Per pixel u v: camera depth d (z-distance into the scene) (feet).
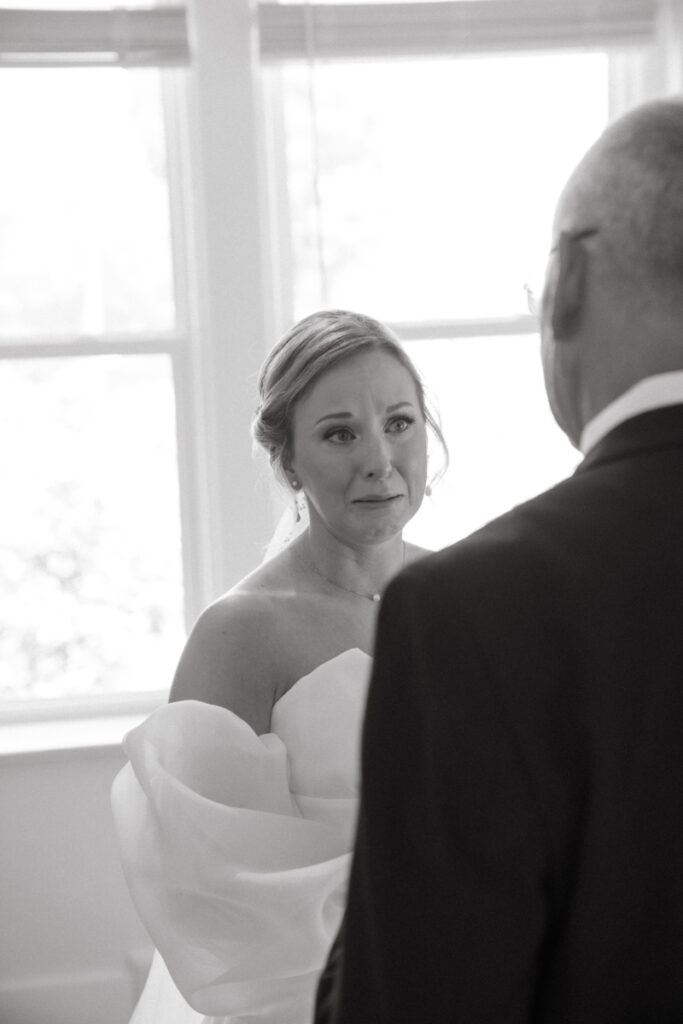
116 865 9.43
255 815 4.66
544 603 2.32
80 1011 9.39
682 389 2.47
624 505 2.43
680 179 2.42
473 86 10.20
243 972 4.57
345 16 9.48
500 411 10.44
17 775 9.31
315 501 5.09
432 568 2.39
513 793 2.24
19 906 9.37
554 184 10.32
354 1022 2.38
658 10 9.75
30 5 9.34
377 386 4.97
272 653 5.13
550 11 9.67
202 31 9.43
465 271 10.35
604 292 2.49
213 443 9.80
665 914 2.30
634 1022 2.33
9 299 10.12
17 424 10.21
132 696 10.36
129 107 10.02
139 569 10.37
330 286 10.30
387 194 10.23
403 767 2.32
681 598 2.35
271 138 10.04
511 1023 2.28
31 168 10.03
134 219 10.13
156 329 10.23
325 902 4.59
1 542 10.27
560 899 2.31
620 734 2.28
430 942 2.26
